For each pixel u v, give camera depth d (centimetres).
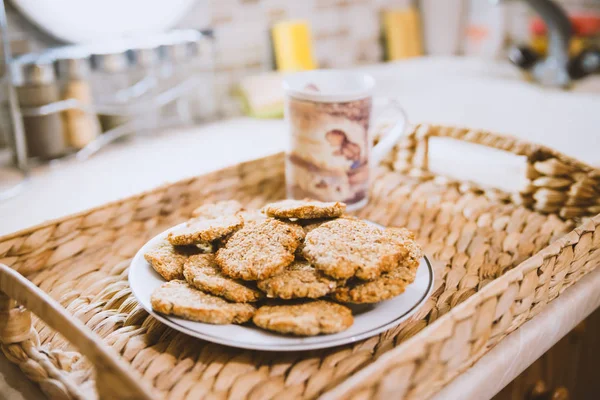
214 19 107
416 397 33
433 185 63
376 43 140
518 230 53
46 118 81
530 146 57
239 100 112
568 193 55
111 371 29
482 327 36
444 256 49
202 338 36
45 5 84
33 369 36
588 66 120
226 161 82
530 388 55
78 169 80
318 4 125
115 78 94
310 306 38
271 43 118
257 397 34
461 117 95
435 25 147
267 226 44
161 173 78
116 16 92
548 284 41
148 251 44
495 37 144
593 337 66
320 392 34
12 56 84
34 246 47
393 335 39
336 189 55
